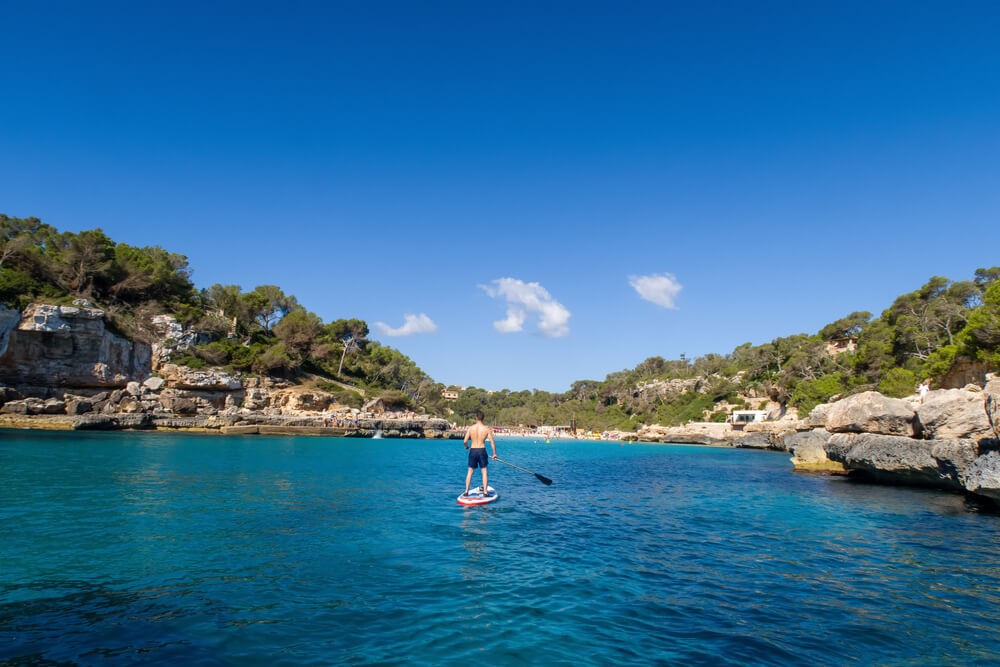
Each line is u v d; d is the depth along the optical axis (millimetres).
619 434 115188
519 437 121188
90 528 8914
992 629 5676
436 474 21188
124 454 24469
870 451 20172
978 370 37594
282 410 67625
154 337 60156
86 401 51719
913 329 63094
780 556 8828
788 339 106250
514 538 9531
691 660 4793
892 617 5992
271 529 9336
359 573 7035
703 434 90000
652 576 7453
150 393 57281
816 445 28984
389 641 4980
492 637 5164
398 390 100375
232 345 69812
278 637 4992
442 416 128250
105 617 5316
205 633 5020
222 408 63031
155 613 5457
